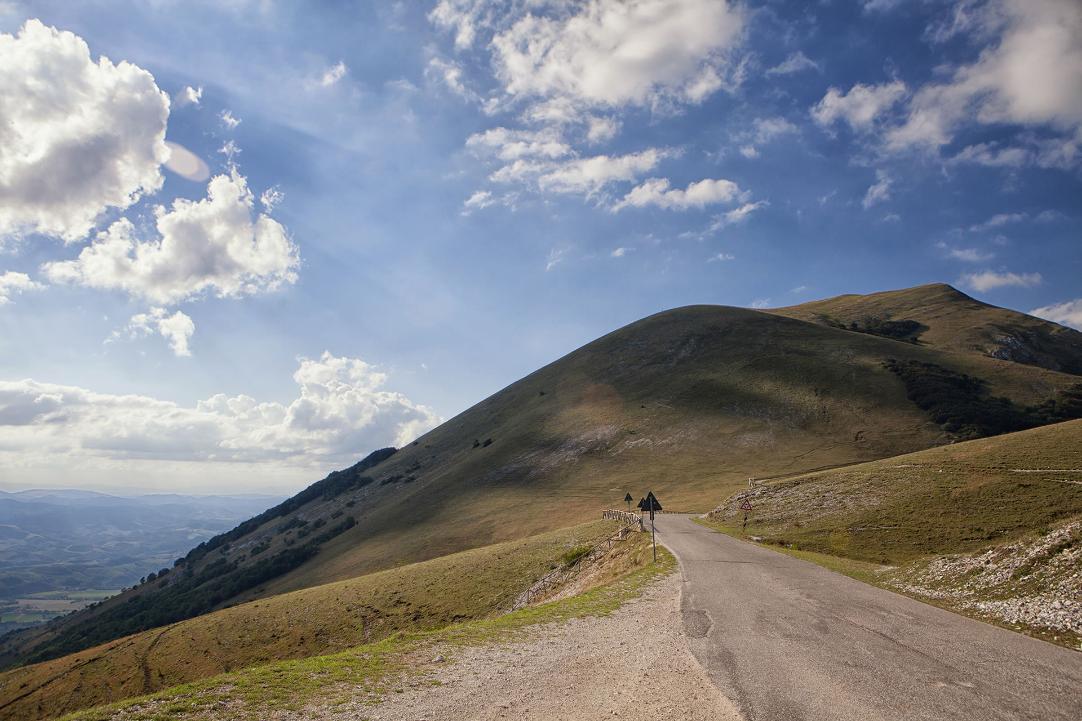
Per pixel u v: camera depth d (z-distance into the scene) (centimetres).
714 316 17262
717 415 11588
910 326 17000
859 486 4897
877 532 3838
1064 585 1638
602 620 1736
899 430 9719
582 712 947
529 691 1064
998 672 1125
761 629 1510
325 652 4562
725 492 7831
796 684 1052
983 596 1830
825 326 15812
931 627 1535
